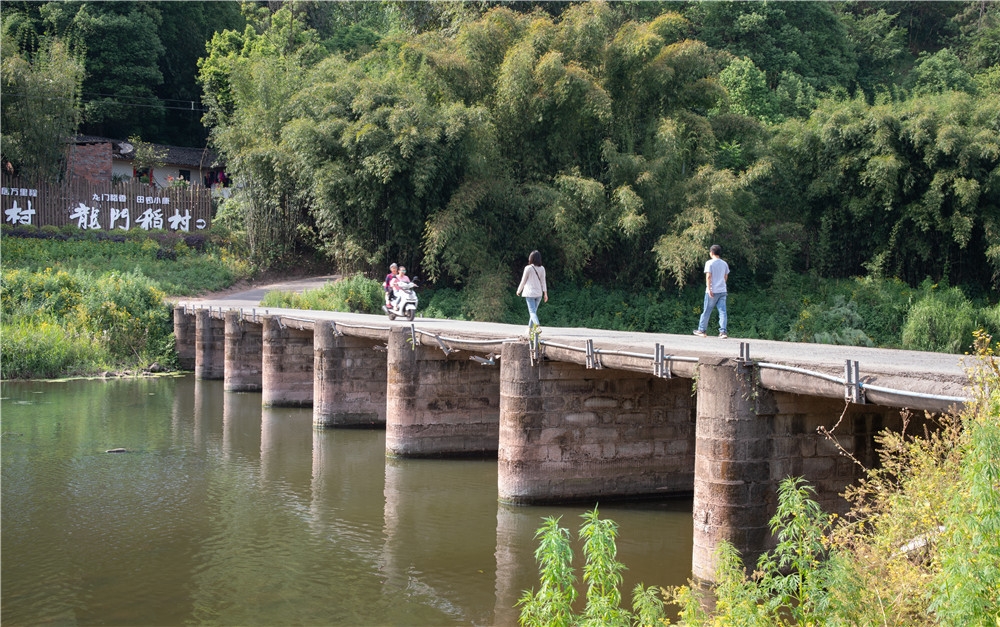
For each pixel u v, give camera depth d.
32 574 10.12
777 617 6.09
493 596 9.46
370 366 19.56
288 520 12.32
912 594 5.49
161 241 40.47
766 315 31.48
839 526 7.39
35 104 38.69
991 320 28.61
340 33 56.50
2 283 28.95
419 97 31.66
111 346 29.00
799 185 35.16
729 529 9.07
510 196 31.89
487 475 15.00
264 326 22.28
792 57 45.47
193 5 53.94
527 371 12.64
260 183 40.34
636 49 32.12
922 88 39.38
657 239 32.09
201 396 24.17
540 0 37.34
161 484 14.41
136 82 50.16
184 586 9.75
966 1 57.25
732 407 9.11
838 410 9.57
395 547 11.12
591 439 12.94
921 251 32.22
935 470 6.12
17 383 25.55
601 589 6.34
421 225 32.12
